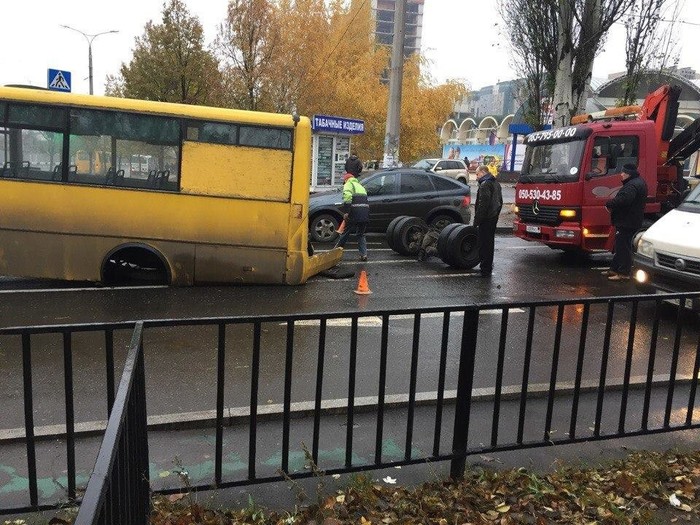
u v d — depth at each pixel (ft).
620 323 24.97
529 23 59.47
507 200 89.81
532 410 15.66
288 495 11.21
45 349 19.33
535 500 11.02
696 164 66.64
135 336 8.96
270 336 21.43
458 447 11.67
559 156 37.83
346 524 10.13
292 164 27.71
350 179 37.35
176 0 84.07
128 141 26.76
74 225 26.94
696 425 13.64
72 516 10.13
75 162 26.66
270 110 89.56
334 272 32.68
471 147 193.77
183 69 84.53
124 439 6.53
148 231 27.35
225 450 12.97
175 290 27.81
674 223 25.91
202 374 17.56
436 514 10.54
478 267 37.63
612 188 36.63
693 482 11.91
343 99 102.42
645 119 40.04
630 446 13.70
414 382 11.29
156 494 10.48
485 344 21.61
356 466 11.16
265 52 86.58
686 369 19.45
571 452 13.29
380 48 110.52
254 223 27.91
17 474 11.75
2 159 26.48
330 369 18.29
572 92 58.44
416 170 46.16
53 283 28.99
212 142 27.12
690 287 23.76
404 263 37.88
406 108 108.88
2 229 26.71
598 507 10.82
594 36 56.44
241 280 28.40
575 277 34.78
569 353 20.88
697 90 122.11
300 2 94.48
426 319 24.45
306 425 14.40
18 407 14.92
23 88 26.61
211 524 9.96
